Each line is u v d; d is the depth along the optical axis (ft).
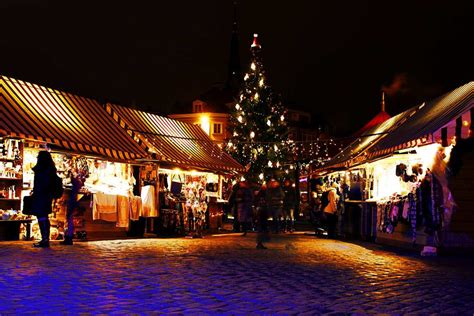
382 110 123.85
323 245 61.98
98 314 22.58
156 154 76.59
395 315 23.73
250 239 70.13
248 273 35.76
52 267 36.22
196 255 46.62
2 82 62.34
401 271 38.63
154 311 23.41
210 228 92.73
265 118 141.59
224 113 238.68
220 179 97.19
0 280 30.35
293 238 75.36
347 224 79.41
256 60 145.48
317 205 85.92
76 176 59.36
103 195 65.67
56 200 61.21
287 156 141.90
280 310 24.18
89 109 73.15
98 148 65.92
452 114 50.93
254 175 137.08
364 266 41.22
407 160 60.70
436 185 51.80
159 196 76.54
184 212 74.69
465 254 51.83
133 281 31.19
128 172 72.95
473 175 52.75
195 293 27.96
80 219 62.90
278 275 35.09
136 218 70.69
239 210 74.28
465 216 52.39
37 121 61.36
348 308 24.94
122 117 78.18
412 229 56.18
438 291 30.07
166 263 40.04
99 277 32.30
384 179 67.72
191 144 89.81
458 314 24.09
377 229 67.21
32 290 27.50
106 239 64.39
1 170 57.16
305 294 28.27
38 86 67.31
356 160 73.51
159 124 87.15
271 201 57.21
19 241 56.49
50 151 61.11
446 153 52.24
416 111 71.46
